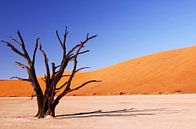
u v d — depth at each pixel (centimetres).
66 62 2002
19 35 1966
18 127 1501
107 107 3023
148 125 1507
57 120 1838
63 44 1998
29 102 4850
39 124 1627
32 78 2003
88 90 8694
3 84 13062
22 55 1989
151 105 3067
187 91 6500
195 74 7794
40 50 2019
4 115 2312
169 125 1491
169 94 5984
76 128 1428
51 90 2002
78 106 3316
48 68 2023
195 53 9019
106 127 1454
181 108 2573
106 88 8456
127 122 1659
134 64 9994
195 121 1644
